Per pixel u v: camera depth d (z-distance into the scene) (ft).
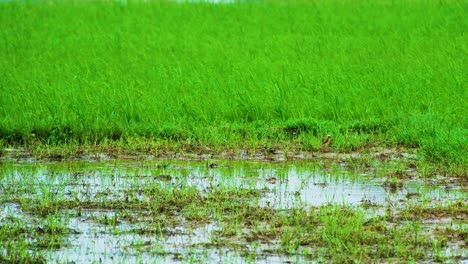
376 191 68.74
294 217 59.72
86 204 64.28
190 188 67.36
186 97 99.60
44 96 100.37
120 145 85.30
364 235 55.88
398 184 71.05
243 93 101.30
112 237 57.00
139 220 60.54
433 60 118.01
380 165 78.33
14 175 74.23
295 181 72.23
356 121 92.84
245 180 72.23
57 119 91.15
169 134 88.74
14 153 83.71
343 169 77.15
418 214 61.36
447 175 73.82
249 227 58.65
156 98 100.17
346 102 98.37
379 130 90.12
